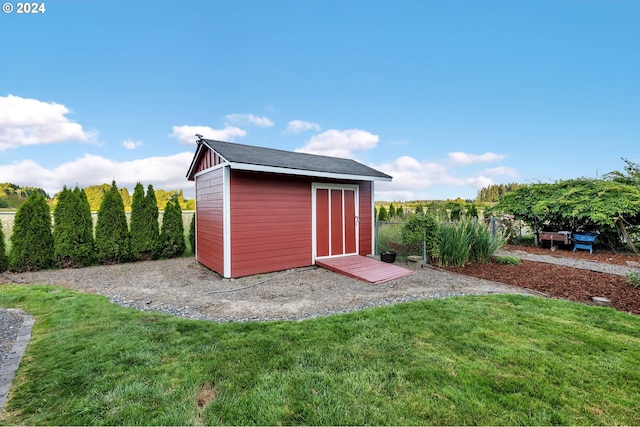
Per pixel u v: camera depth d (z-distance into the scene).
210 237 7.54
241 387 2.30
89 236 8.16
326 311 4.29
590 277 6.11
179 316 4.09
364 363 2.66
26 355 2.87
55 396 2.21
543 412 2.03
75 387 2.31
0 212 9.94
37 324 3.75
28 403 2.12
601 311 4.08
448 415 1.98
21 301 4.78
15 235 7.31
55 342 3.14
